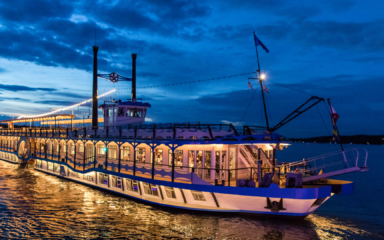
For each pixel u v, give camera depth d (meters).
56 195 29.44
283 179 24.41
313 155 138.25
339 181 22.80
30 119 66.50
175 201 24.42
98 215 23.08
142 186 26.94
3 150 62.78
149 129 28.41
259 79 25.00
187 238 18.78
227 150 25.45
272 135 22.41
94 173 33.22
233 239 18.69
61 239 18.59
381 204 31.56
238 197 21.44
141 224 21.08
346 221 24.05
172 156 24.28
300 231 20.11
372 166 83.56
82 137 37.53
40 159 44.81
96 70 46.88
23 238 18.70
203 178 24.17
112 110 37.09
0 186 33.84
